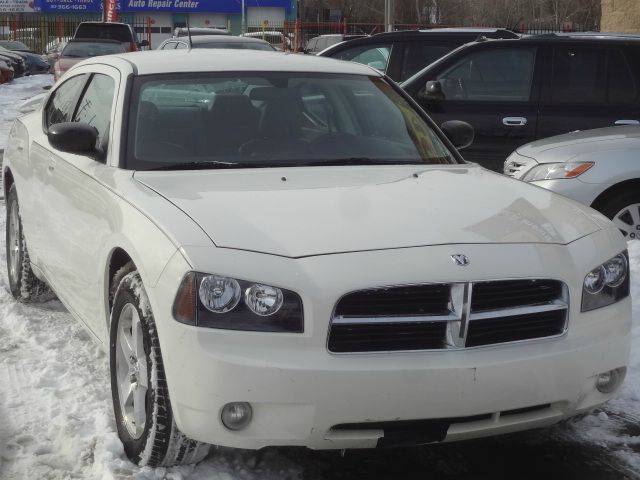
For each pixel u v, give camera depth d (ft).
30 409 14.17
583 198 23.09
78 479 11.98
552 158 23.61
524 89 29.32
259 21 170.71
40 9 170.60
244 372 10.52
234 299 10.72
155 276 11.28
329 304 10.67
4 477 12.05
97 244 13.60
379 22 169.27
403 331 10.92
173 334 10.89
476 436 11.53
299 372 10.52
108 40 80.89
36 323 18.42
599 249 12.26
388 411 10.75
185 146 14.62
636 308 19.01
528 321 11.43
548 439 13.51
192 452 11.75
